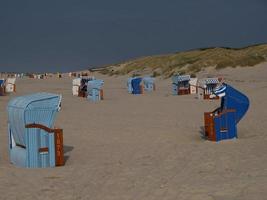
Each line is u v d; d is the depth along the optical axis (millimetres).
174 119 20641
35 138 10773
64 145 14273
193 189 7871
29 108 10742
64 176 9688
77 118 21906
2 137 16047
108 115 23094
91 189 8398
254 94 30531
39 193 8258
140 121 20281
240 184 8039
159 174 9414
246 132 15547
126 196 7734
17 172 10188
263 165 9789
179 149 12797
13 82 46750
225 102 14094
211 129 14062
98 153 12766
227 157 11016
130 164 10836
